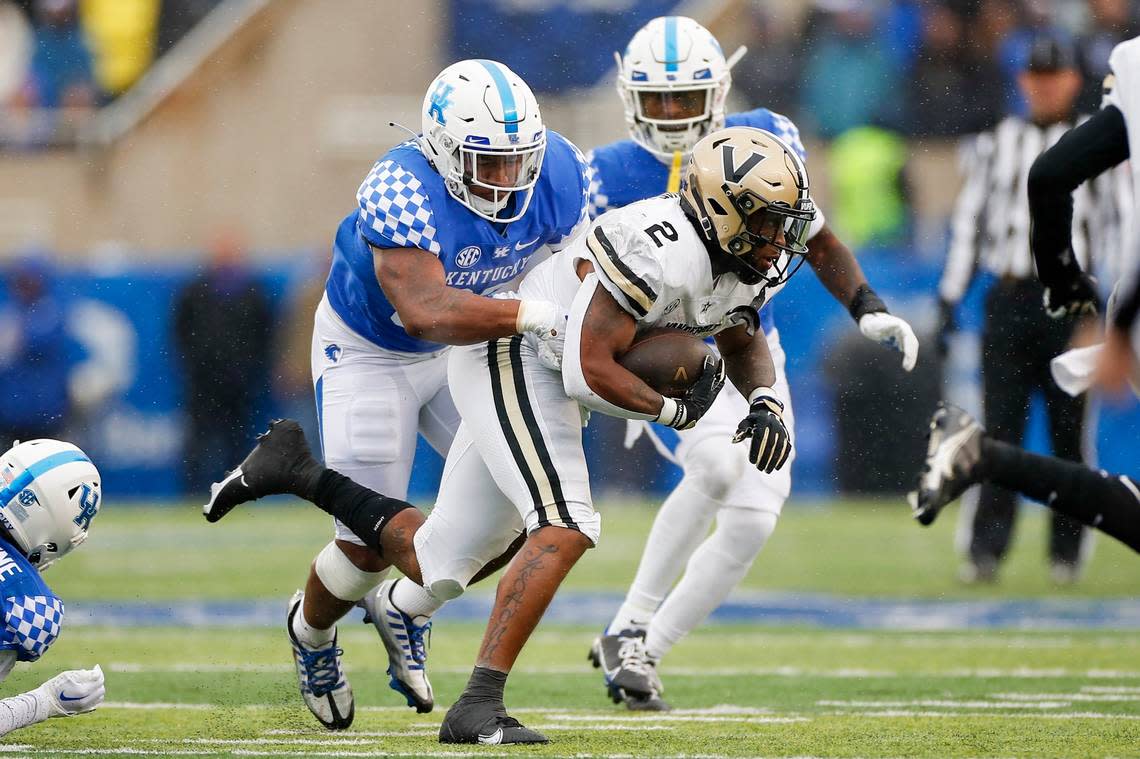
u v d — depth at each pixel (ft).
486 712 39.27
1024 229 77.77
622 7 158.61
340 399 45.80
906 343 46.57
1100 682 52.54
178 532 106.52
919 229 121.08
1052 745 39.37
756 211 37.24
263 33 153.07
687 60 50.47
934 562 90.38
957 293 79.61
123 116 153.48
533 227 42.86
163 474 119.44
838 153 121.60
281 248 152.56
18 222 152.76
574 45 157.28
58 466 40.40
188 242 152.56
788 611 73.46
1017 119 78.48
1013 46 123.65
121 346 118.83
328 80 153.07
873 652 60.95
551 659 60.08
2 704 39.45
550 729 43.01
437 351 46.60
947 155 128.36
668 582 49.32
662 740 40.24
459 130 40.11
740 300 39.29
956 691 50.65
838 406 112.47
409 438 46.34
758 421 39.88
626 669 47.78
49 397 117.60
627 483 116.88
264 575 84.64
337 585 43.06
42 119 154.30
